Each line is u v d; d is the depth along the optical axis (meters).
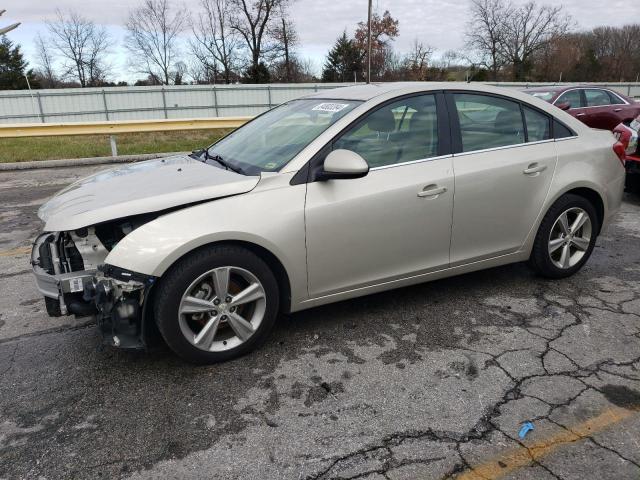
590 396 2.72
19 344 3.40
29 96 28.34
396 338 3.37
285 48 53.09
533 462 2.26
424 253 3.53
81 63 59.12
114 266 2.74
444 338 3.36
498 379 2.89
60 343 3.40
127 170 3.67
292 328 3.52
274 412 2.64
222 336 3.12
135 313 2.79
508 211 3.78
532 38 57.56
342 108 3.45
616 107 11.30
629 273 4.45
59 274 2.91
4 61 60.41
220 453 2.36
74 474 2.24
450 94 3.64
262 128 3.89
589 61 59.97
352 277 3.33
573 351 3.17
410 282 3.58
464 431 2.47
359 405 2.68
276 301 3.15
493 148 3.72
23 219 6.83
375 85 3.86
